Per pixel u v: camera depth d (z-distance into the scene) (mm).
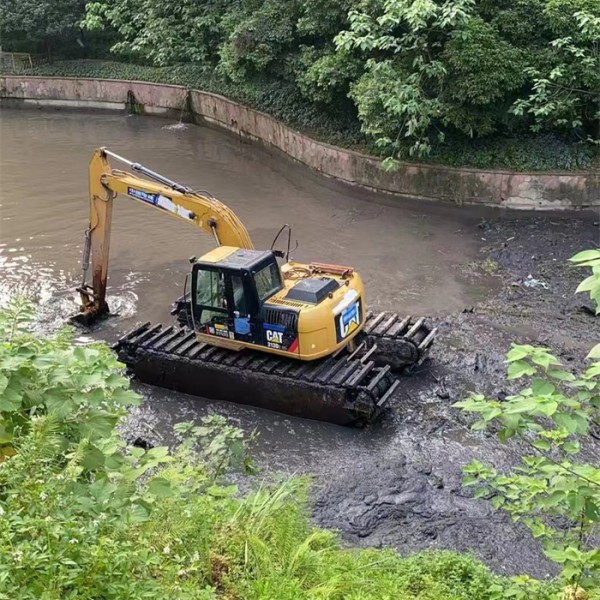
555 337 13773
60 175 25797
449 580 7219
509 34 19953
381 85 19625
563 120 19828
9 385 4453
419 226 20000
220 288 11797
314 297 11609
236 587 5465
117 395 4789
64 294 16609
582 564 4895
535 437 10617
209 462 8023
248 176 25516
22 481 4273
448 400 12047
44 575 3814
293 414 11812
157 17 30094
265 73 25875
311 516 9375
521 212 20531
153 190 13453
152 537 5102
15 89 38938
